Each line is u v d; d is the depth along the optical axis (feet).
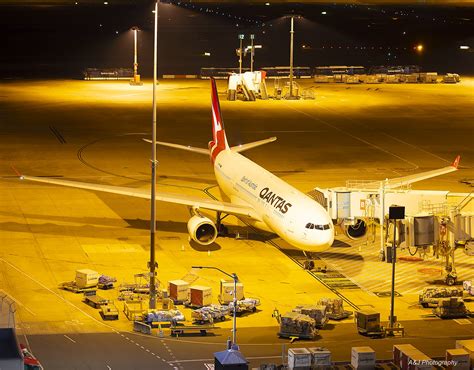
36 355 189.98
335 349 198.49
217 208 273.95
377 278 249.75
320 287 240.32
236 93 621.31
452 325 215.10
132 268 251.60
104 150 430.61
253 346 199.21
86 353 192.13
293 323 204.44
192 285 235.40
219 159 314.96
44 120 520.01
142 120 522.47
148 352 194.08
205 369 185.06
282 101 617.21
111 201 329.93
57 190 345.10
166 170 386.32
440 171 316.19
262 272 251.60
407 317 219.82
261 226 270.46
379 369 187.01
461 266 262.26
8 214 308.19
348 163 405.80
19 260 256.11
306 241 244.83
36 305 220.23
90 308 220.02
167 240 281.74
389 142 460.55
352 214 266.36
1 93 643.86
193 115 544.21
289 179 370.12
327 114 554.87
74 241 277.23
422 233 247.91
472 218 245.24
